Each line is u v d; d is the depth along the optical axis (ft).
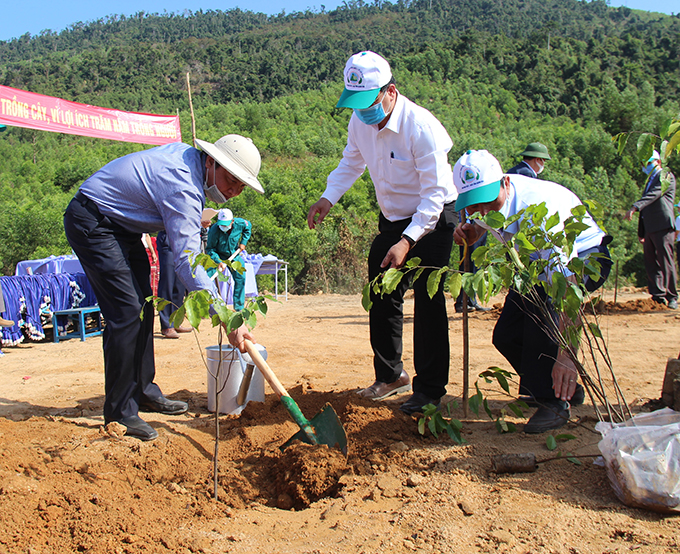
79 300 22.97
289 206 104.53
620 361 15.10
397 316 11.89
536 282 8.19
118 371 9.88
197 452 9.22
